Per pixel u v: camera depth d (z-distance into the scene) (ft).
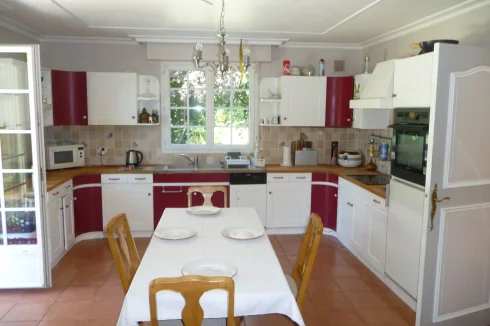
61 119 15.49
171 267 7.34
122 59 16.88
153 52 16.26
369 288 11.93
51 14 12.39
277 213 16.61
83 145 16.46
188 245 8.46
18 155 11.00
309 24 13.60
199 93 17.54
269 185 16.37
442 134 8.61
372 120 15.38
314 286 12.04
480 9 10.75
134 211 15.98
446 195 8.89
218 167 16.74
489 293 9.89
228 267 7.19
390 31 14.58
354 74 17.93
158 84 17.10
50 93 15.16
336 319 10.21
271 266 7.44
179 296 6.18
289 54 17.49
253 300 6.36
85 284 12.05
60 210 13.65
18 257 11.34
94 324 9.86
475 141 8.98
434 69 8.38
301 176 16.49
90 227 15.96
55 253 13.12
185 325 5.67
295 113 16.76
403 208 10.77
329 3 10.93
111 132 17.19
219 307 6.33
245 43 16.44
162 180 15.89
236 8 11.55
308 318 10.25
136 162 16.88
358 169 16.58
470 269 9.52
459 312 9.61
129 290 6.45
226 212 10.99
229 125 17.83
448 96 8.52
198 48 9.50
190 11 11.91
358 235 13.99
